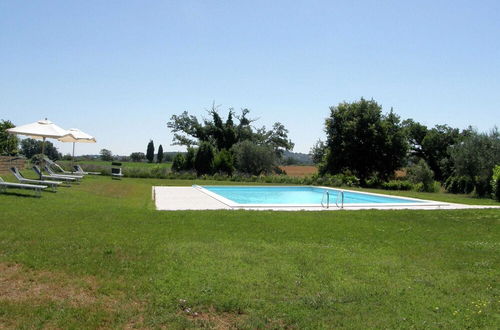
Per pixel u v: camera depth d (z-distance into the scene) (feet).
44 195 42.65
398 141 118.73
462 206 50.16
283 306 15.69
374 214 40.27
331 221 34.81
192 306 15.39
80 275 17.88
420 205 50.29
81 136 80.12
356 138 118.83
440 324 14.69
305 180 96.89
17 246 21.52
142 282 17.33
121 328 13.55
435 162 173.47
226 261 20.83
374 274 19.89
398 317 15.14
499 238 31.01
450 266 22.07
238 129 165.07
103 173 93.25
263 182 97.55
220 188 76.69
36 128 58.90
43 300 15.25
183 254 21.70
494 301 17.11
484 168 87.30
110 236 24.81
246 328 13.93
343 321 14.66
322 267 20.59
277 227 30.76
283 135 176.86
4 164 68.59
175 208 41.29
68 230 25.84
